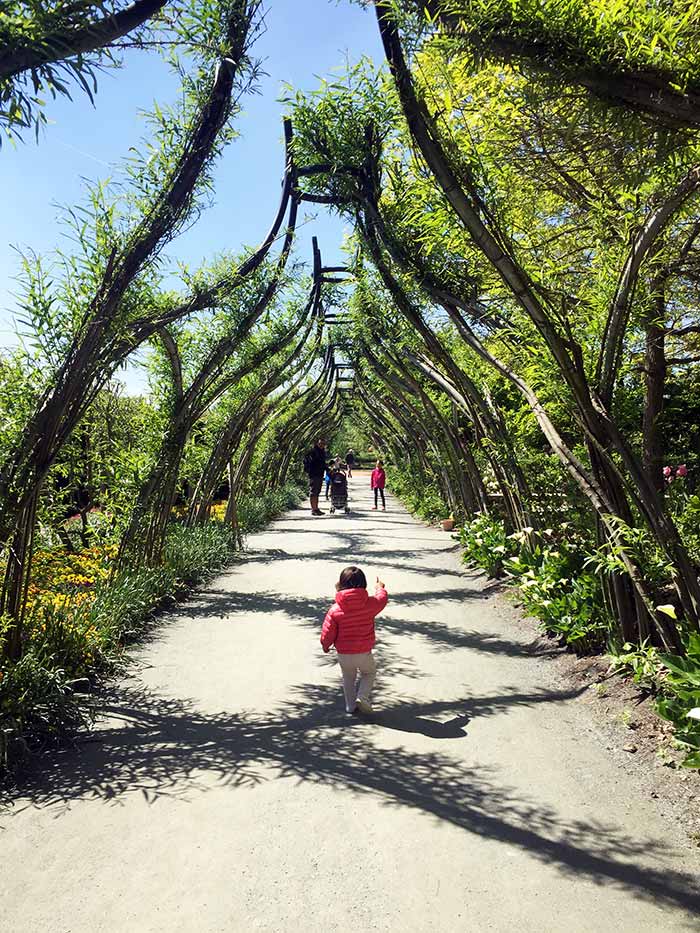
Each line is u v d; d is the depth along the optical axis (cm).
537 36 271
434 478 1866
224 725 400
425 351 1035
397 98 439
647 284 479
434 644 571
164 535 794
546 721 395
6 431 427
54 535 496
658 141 287
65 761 352
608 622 467
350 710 420
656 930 214
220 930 216
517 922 219
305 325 1419
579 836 271
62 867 254
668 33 264
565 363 412
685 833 271
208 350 845
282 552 1144
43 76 259
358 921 220
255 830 280
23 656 405
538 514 742
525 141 435
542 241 519
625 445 404
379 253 741
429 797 307
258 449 1952
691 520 586
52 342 446
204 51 472
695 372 819
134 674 497
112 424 759
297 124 636
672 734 327
